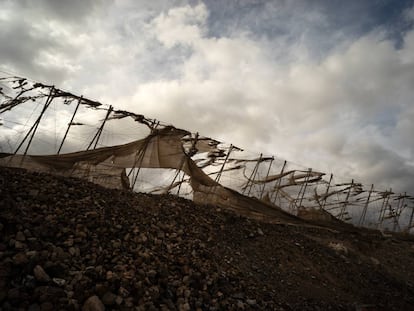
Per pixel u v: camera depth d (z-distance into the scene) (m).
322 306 12.16
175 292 8.02
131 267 7.93
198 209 18.73
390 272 21.48
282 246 17.56
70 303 5.64
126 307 6.29
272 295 11.33
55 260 6.90
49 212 9.39
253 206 23.11
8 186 10.39
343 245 23.34
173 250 10.94
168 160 23.16
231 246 15.03
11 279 5.77
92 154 20.56
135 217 12.70
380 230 40.41
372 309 13.48
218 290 9.35
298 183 36.59
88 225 9.55
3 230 7.25
